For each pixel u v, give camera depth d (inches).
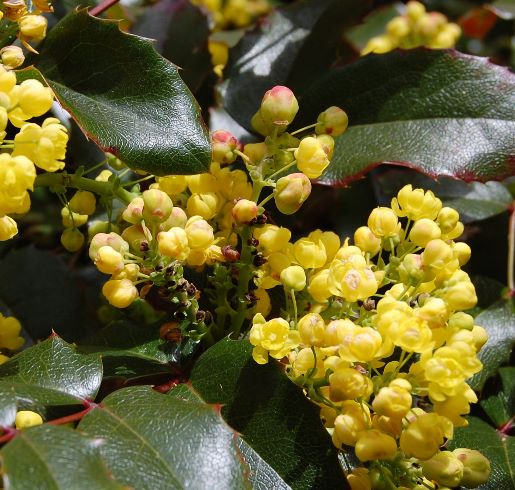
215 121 13.3
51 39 10.5
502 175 11.0
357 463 10.0
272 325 9.1
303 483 9.2
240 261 9.9
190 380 9.8
